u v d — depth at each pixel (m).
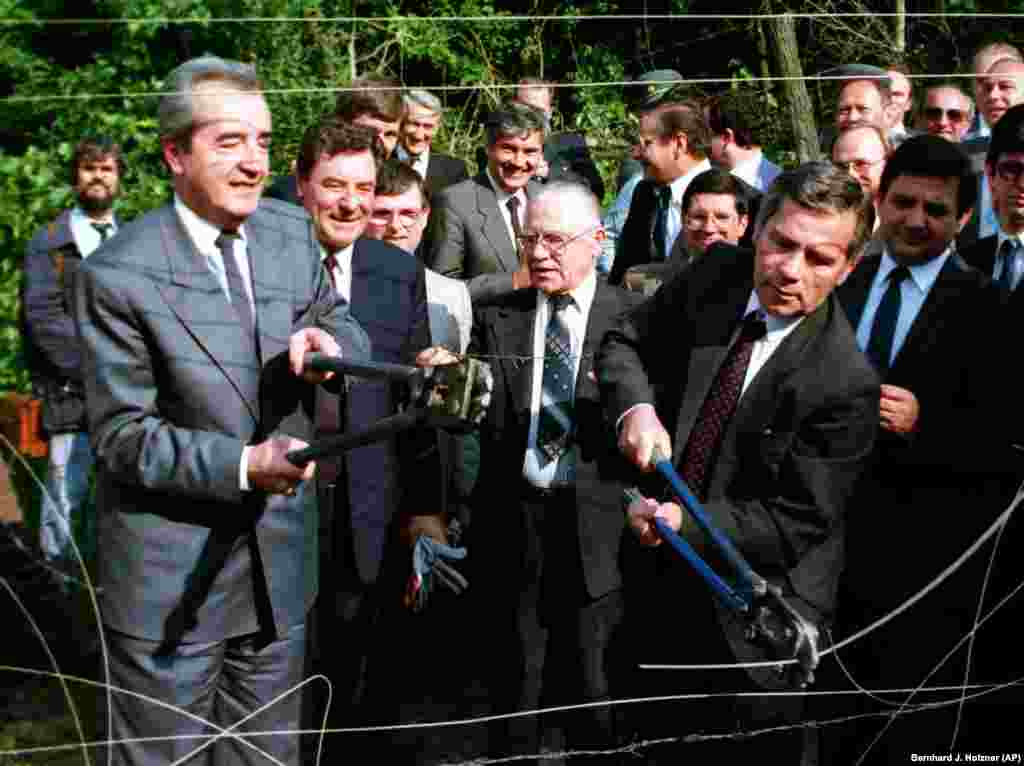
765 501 2.80
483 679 4.04
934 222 3.20
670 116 4.82
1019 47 9.29
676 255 4.48
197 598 2.66
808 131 8.00
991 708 3.34
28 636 4.26
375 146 4.04
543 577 3.54
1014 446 3.14
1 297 4.05
